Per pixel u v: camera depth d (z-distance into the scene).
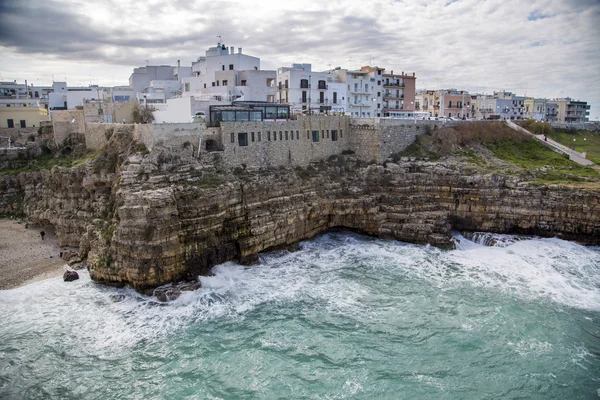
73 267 49.91
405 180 65.94
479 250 58.44
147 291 43.97
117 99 100.88
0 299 42.88
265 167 61.41
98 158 55.31
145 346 36.66
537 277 50.06
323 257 55.88
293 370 34.06
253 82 90.75
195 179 49.75
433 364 34.84
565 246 59.31
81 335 37.75
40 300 43.00
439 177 65.81
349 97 98.94
